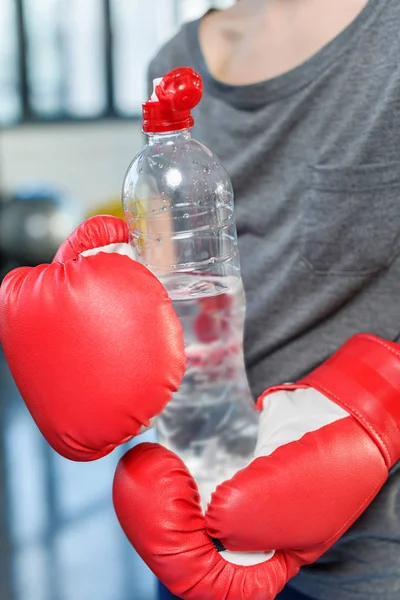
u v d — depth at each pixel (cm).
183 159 96
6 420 326
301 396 94
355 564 103
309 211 104
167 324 78
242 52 112
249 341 111
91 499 271
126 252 90
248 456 100
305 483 83
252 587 83
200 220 97
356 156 99
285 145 106
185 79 83
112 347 77
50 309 78
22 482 282
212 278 97
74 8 536
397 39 96
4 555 244
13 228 491
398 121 96
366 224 100
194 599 83
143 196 96
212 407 102
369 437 87
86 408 77
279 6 107
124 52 549
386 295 102
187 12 546
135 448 88
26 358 80
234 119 111
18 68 546
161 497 82
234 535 82
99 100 558
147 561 84
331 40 101
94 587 230
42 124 557
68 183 568
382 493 100
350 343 96
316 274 104
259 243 112
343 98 101
